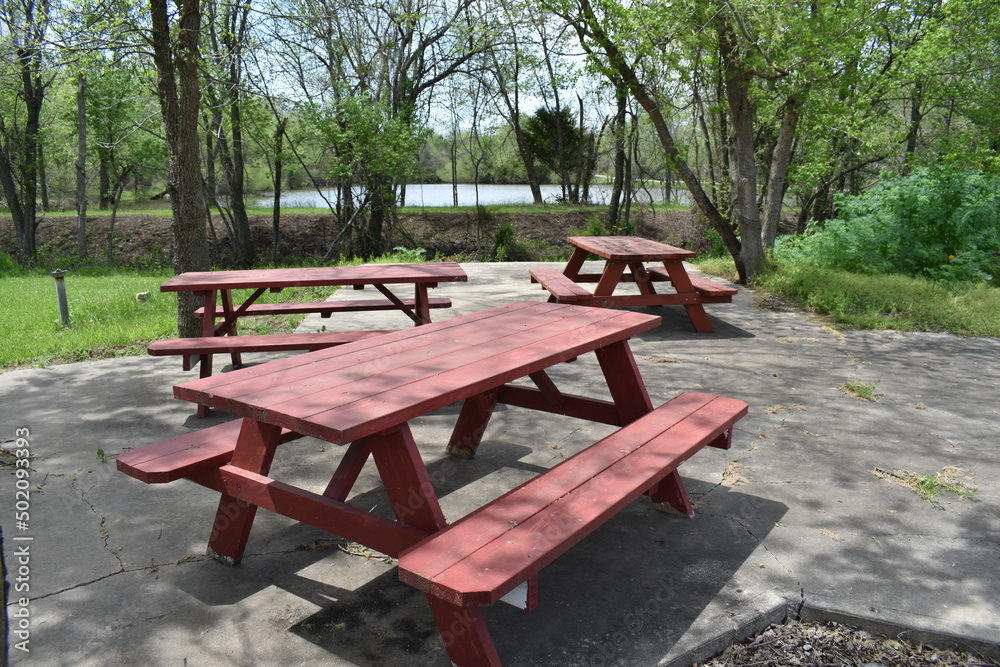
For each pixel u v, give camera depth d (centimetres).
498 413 466
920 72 1588
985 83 1830
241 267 2583
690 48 975
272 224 2900
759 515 324
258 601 257
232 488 270
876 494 348
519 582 189
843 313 790
